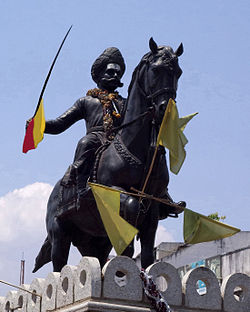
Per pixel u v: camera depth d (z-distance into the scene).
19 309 11.61
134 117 10.97
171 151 10.48
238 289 11.05
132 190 10.88
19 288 11.23
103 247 12.40
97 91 12.17
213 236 10.62
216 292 10.14
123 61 12.42
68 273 10.17
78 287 9.87
